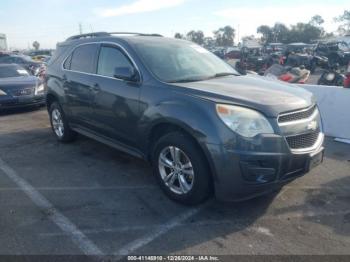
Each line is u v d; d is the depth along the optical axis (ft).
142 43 15.46
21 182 15.08
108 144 16.47
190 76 14.28
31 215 12.24
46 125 25.41
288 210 12.50
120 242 10.65
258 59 76.38
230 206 12.75
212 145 11.12
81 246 10.44
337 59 79.87
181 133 12.37
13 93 29.48
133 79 14.10
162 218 12.01
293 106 11.71
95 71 16.74
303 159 11.77
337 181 14.96
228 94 11.86
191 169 12.19
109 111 15.53
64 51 19.80
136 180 15.23
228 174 11.11
